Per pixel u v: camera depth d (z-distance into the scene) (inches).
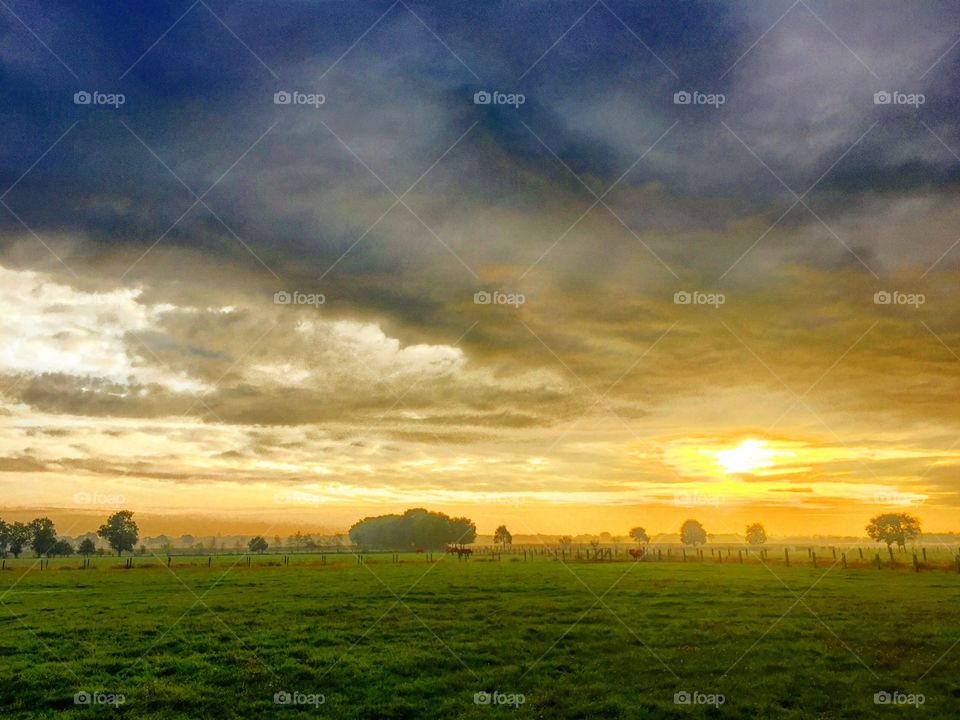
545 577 2171.5
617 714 829.8
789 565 2615.7
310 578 2193.7
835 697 881.5
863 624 1262.3
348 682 940.0
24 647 1120.2
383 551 5019.7
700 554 3206.2
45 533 4768.7
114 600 1656.0
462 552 3698.3
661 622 1290.6
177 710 848.3
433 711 844.0
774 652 1071.0
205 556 4057.6
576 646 1111.6
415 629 1244.5
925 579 2023.9
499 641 1144.8
